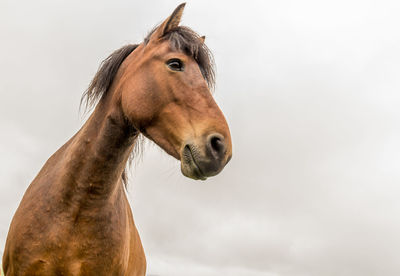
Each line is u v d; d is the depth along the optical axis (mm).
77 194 2932
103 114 3107
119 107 2992
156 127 2783
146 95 2773
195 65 2855
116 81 3176
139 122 2805
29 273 2912
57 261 2891
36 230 2930
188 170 2541
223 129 2559
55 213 2941
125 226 3260
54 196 2982
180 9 3049
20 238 2955
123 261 3164
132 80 2906
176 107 2693
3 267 3326
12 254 3002
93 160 2953
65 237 2898
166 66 2799
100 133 3010
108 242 3004
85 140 3061
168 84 2746
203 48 3016
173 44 2896
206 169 2465
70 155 3086
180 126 2639
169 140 2703
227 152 2520
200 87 2719
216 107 2672
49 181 3113
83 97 3449
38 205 3016
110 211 3057
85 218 2928
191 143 2541
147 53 2980
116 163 3027
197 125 2570
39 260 2891
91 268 2949
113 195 3105
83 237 2926
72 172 2982
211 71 3129
